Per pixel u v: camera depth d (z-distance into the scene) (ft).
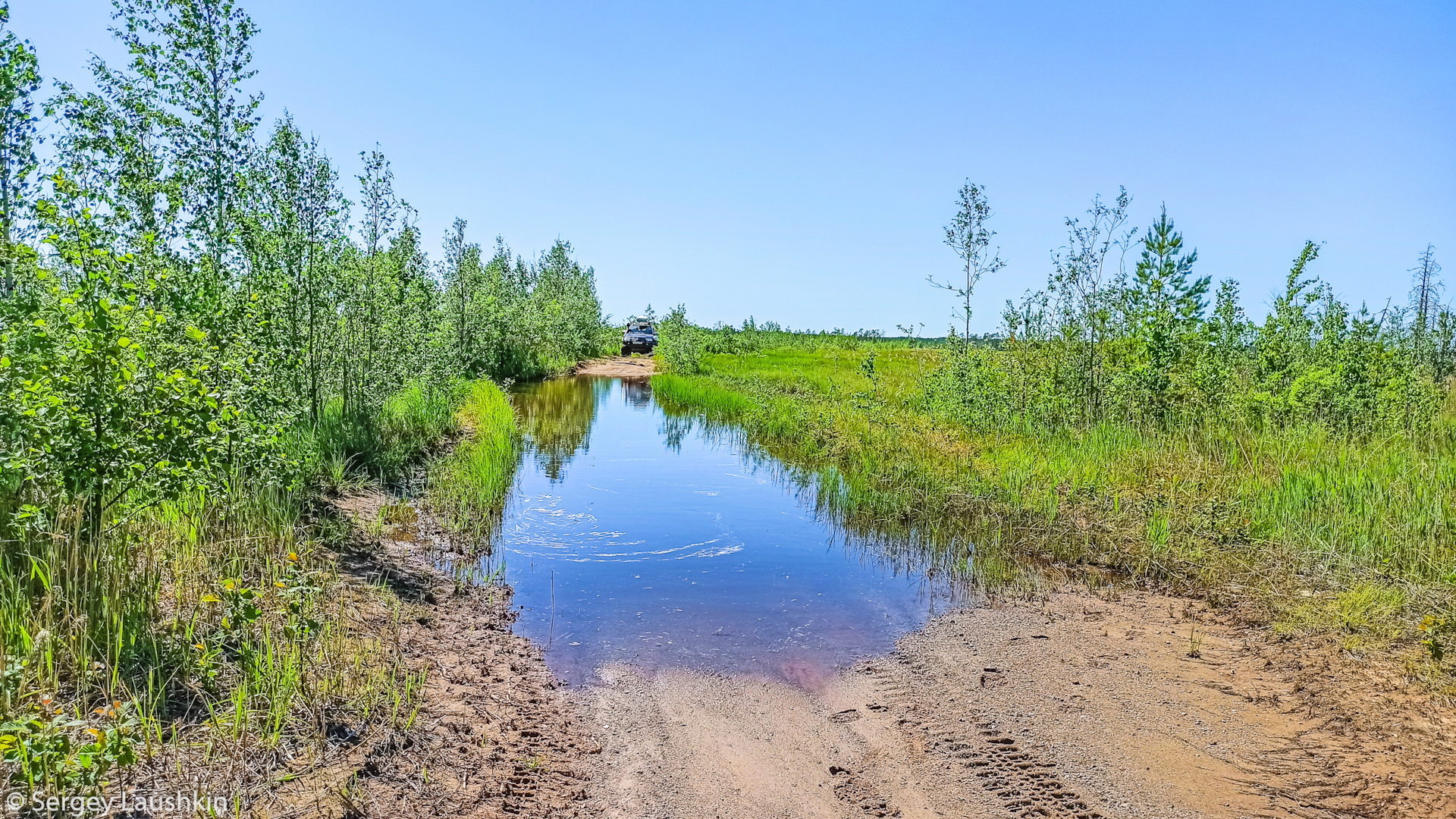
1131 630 18.98
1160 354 38.83
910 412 50.24
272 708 12.75
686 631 19.20
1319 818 11.66
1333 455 30.81
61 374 15.06
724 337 148.05
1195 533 24.64
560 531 28.04
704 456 44.45
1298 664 16.63
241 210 30.78
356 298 38.06
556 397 78.28
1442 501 24.04
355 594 19.07
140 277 19.72
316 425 32.86
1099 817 11.82
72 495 15.53
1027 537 26.14
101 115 26.30
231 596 14.46
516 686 15.94
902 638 18.89
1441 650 16.28
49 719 11.23
